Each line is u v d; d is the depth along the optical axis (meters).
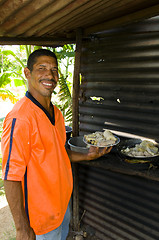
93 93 2.39
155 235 2.03
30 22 1.62
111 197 2.31
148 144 1.82
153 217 2.03
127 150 1.83
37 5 1.30
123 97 2.16
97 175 2.38
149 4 1.68
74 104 2.37
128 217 2.21
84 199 2.55
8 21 1.54
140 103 2.06
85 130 2.53
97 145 1.74
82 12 1.69
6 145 1.22
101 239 2.42
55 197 1.47
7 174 1.20
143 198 2.07
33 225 1.44
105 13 1.83
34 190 1.38
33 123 1.31
